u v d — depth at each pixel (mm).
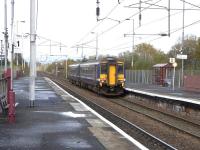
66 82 73375
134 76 80000
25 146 11828
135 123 20328
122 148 11789
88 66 47906
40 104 24984
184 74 57719
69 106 24062
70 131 14688
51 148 11594
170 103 28797
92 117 18859
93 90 45125
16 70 78250
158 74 65562
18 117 18438
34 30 23312
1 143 12258
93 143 12484
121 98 39500
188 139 15898
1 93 19891
